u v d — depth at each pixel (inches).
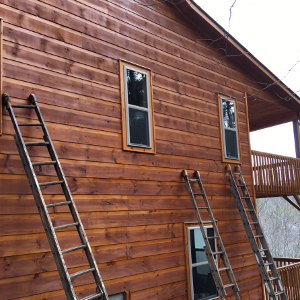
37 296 165.5
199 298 248.8
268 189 374.0
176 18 279.6
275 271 275.1
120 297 202.7
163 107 251.8
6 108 165.2
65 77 196.1
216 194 283.0
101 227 197.5
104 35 221.9
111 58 223.0
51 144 166.2
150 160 234.5
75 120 196.4
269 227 1448.1
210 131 289.6
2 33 172.4
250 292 297.1
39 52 186.9
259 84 366.3
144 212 223.1
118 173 212.7
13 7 179.8
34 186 148.1
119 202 209.8
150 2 259.6
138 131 231.1
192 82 282.2
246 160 329.4
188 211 254.1
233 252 287.7
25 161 152.9
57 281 173.8
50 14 195.6
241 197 292.0
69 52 200.7
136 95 234.2
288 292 333.1
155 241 226.4
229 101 319.9
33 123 169.8
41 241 171.3
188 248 246.2
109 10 228.8
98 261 192.5
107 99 215.2
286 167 412.2
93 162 200.8
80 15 210.8
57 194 182.1
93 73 210.7
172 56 268.5
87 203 193.6
